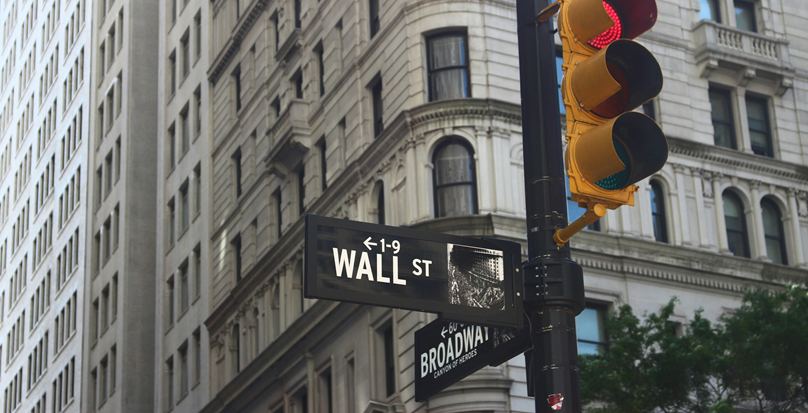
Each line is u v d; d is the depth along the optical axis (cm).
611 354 2556
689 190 3766
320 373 4012
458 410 3141
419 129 3503
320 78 4397
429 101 3547
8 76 10294
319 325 3994
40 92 9131
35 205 8881
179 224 5856
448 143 3484
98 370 6731
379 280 789
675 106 3850
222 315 5031
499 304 820
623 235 3534
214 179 5428
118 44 7231
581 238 3459
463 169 3444
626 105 798
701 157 3828
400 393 3391
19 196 9425
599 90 763
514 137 3488
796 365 2412
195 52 5950
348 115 4000
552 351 811
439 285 805
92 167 7431
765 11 4184
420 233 816
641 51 791
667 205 3712
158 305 5975
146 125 6825
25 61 9725
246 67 5156
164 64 6419
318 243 778
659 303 3512
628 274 3500
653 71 793
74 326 7438
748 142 3950
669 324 2572
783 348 2411
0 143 10331
